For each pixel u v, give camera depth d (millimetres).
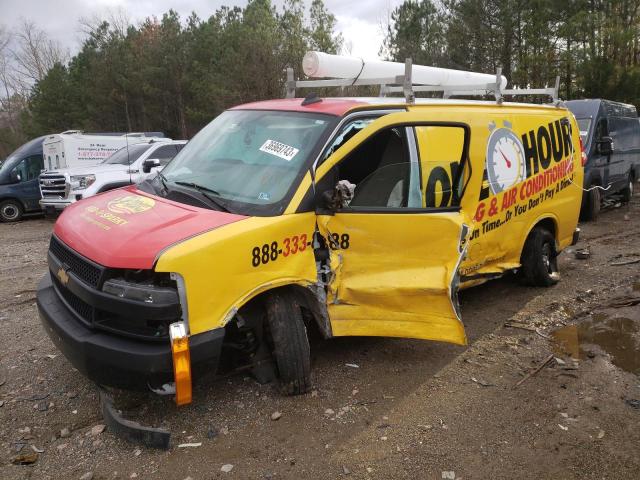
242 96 23750
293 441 3596
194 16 32375
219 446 3543
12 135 49469
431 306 4320
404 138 4500
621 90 23719
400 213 4273
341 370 4535
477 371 4559
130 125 35562
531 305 6094
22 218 15758
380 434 3674
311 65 4957
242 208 3920
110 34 36906
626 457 3459
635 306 6051
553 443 3602
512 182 5578
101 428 3723
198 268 3416
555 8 25266
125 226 3736
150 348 3365
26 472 3312
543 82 26047
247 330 4082
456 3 28016
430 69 6039
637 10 24797
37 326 5637
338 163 4160
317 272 4066
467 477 3273
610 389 4273
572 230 6969
